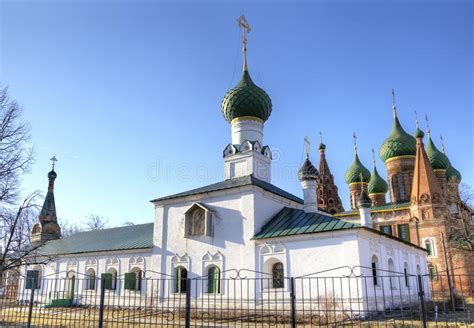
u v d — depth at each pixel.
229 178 34.00
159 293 30.22
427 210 45.75
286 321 23.22
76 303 33.12
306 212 28.45
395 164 57.09
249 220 27.55
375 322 19.62
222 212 29.06
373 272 25.33
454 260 43.28
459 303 30.83
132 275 31.50
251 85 36.19
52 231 49.72
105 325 21.09
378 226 49.38
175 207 31.64
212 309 26.95
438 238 44.25
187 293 14.07
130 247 33.59
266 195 29.25
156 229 32.03
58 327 20.03
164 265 30.77
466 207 44.62
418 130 48.91
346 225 24.39
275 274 26.17
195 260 29.27
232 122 36.16
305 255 24.97
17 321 21.77
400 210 48.53
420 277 12.55
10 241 24.64
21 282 37.94
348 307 22.62
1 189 26.22
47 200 51.12
